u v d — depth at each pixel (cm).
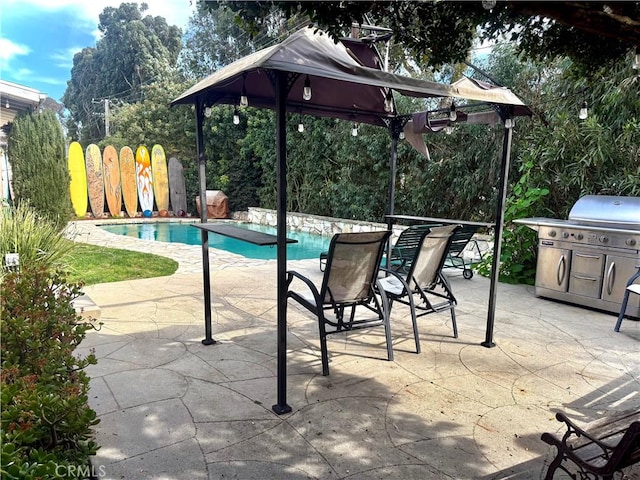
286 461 193
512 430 222
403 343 345
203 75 1781
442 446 207
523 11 137
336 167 1129
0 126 767
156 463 190
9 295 184
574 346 341
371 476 184
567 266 466
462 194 796
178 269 624
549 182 560
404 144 884
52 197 723
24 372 154
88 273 571
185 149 1602
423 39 177
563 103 558
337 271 291
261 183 1438
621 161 496
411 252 520
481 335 365
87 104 2394
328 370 286
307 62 213
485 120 442
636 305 409
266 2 146
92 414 135
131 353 312
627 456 130
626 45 179
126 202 1315
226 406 240
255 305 441
